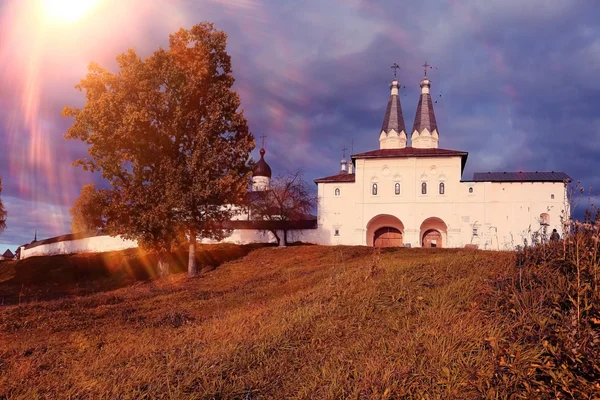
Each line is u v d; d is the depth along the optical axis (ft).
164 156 86.38
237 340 23.53
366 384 16.93
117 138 84.07
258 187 210.18
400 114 191.21
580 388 14.28
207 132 87.30
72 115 85.51
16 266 135.03
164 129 86.58
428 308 24.58
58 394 17.74
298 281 59.21
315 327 24.70
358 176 157.07
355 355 20.15
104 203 88.02
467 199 147.64
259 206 151.23
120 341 30.91
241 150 90.68
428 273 32.94
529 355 16.78
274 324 26.71
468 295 25.44
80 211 184.55
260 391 17.54
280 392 17.47
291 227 157.69
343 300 29.32
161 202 84.58
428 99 187.83
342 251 103.81
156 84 86.48
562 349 15.99
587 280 20.53
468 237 145.79
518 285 24.77
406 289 28.76
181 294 62.03
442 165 151.53
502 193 145.18
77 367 21.67
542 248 29.40
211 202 90.22
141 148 85.87
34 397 17.74
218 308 48.24
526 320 19.65
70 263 129.18
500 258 37.14
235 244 145.69
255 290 58.29
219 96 90.79
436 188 151.23
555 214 139.54
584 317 17.83
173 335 30.53
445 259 39.91
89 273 118.73
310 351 21.49
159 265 95.30
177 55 89.56
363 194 155.94
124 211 85.61
